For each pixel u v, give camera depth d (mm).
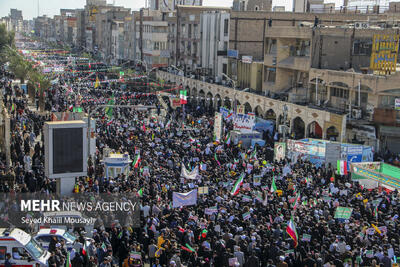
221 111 56031
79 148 30234
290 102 59781
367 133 50094
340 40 60438
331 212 27531
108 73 109062
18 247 20828
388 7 90562
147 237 23203
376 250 21172
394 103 49656
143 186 29891
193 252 21141
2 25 130625
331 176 37156
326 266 20344
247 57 72938
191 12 103188
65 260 20641
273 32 66125
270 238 22328
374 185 36594
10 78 107500
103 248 21594
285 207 27688
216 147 43031
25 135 47969
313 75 58812
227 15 82312
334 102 55312
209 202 26766
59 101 71000
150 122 55125
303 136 59156
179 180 33188
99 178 32375
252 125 49844
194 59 97938
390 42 48875
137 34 126250
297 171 36844
